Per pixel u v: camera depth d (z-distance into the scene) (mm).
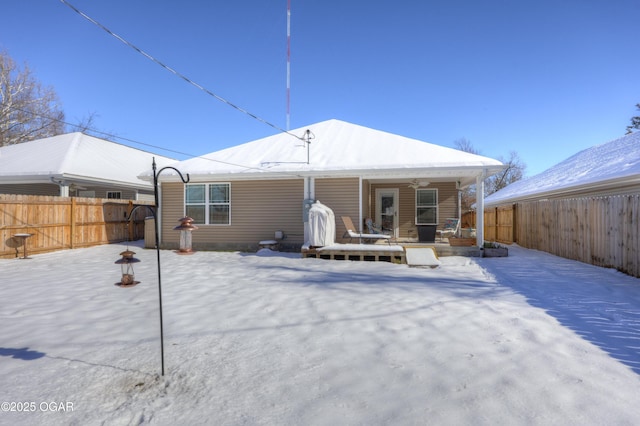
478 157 10844
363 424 2244
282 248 11891
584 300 5230
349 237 11047
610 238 7652
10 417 2322
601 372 2938
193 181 12391
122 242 14594
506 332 3879
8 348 3492
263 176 11617
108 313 4656
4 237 10039
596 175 10570
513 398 2537
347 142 13211
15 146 17734
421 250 9703
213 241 12281
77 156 15664
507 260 9422
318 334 3865
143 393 2637
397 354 3318
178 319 4395
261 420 2293
